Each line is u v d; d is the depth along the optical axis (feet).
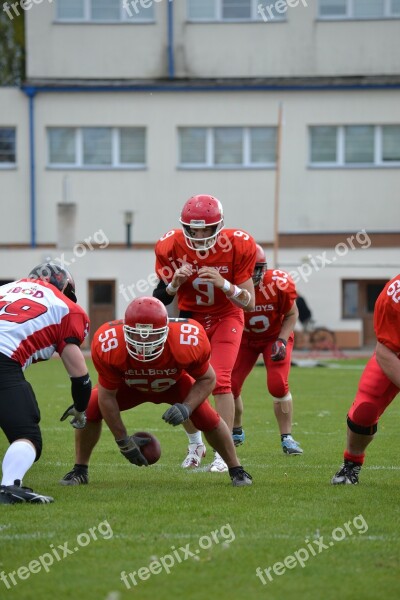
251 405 145.28
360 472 83.41
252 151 315.17
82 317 69.46
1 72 419.33
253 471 84.43
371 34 310.65
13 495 66.44
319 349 284.82
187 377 75.10
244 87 311.06
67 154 315.58
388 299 69.31
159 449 73.31
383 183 312.91
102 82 312.09
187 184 315.58
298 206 314.14
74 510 65.16
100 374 70.03
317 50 311.68
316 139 314.14
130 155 316.60
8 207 314.96
